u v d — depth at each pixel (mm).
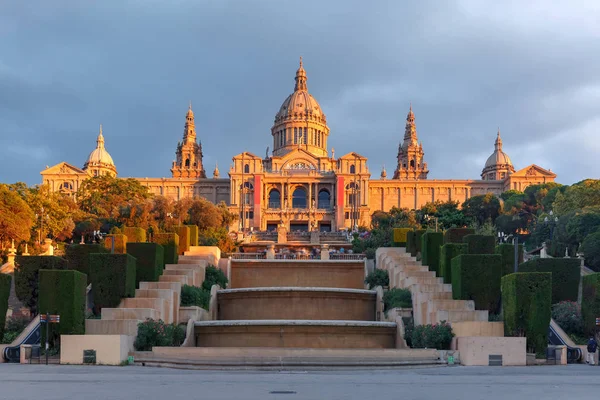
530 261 56281
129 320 44844
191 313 53750
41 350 42844
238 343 49594
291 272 69375
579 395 23734
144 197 133500
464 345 41094
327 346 49281
